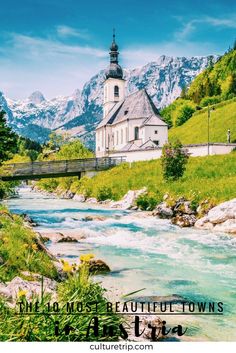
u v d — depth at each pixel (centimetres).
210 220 2681
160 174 4400
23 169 5381
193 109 11712
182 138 8600
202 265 1666
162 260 1753
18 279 1011
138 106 8838
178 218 2859
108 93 11531
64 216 3300
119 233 2458
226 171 3897
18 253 1231
